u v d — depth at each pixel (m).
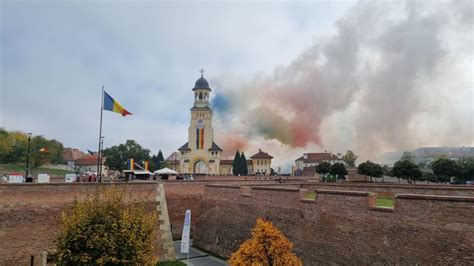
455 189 21.66
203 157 128.38
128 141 99.94
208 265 26.98
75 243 14.94
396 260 16.44
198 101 132.75
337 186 32.19
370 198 18.22
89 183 25.31
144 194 28.38
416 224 15.83
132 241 15.62
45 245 22.59
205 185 35.09
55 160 130.75
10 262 21.22
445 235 14.69
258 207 27.06
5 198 21.70
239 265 15.55
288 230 23.64
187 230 22.75
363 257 18.08
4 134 108.00
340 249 19.50
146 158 100.88
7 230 21.45
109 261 15.01
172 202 33.38
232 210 30.23
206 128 130.38
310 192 23.94
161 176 49.72
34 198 22.78
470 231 13.89
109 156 97.06
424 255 15.34
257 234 16.08
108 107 34.81
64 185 24.16
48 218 23.06
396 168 49.38
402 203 16.56
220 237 30.78
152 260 16.47
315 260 21.05
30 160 101.31
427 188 23.42
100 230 15.15
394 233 16.72
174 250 30.52
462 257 14.02
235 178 58.69
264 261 15.61
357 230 18.66
